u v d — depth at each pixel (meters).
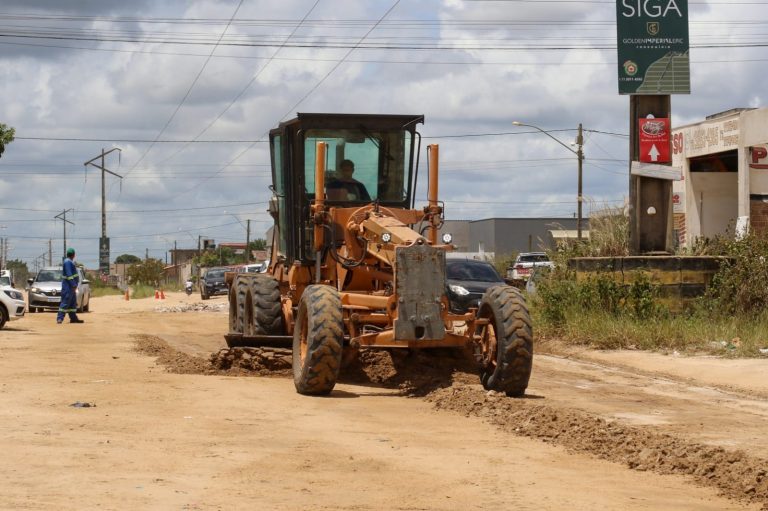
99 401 12.85
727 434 11.62
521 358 13.91
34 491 7.71
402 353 16.56
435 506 7.74
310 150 16.55
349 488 8.27
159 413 11.95
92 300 63.78
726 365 17.97
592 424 11.45
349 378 16.17
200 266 107.31
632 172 25.36
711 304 22.83
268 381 15.60
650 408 13.62
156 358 19.19
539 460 9.81
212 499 7.68
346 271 15.68
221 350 16.77
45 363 17.95
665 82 25.19
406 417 12.34
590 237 27.12
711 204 42.94
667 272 23.17
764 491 8.62
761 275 22.59
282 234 17.80
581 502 8.05
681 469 9.53
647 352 20.52
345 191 16.55
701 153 41.66
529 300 25.58
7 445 9.58
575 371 18.03
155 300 62.38
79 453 9.27
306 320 14.62
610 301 23.22
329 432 11.03
